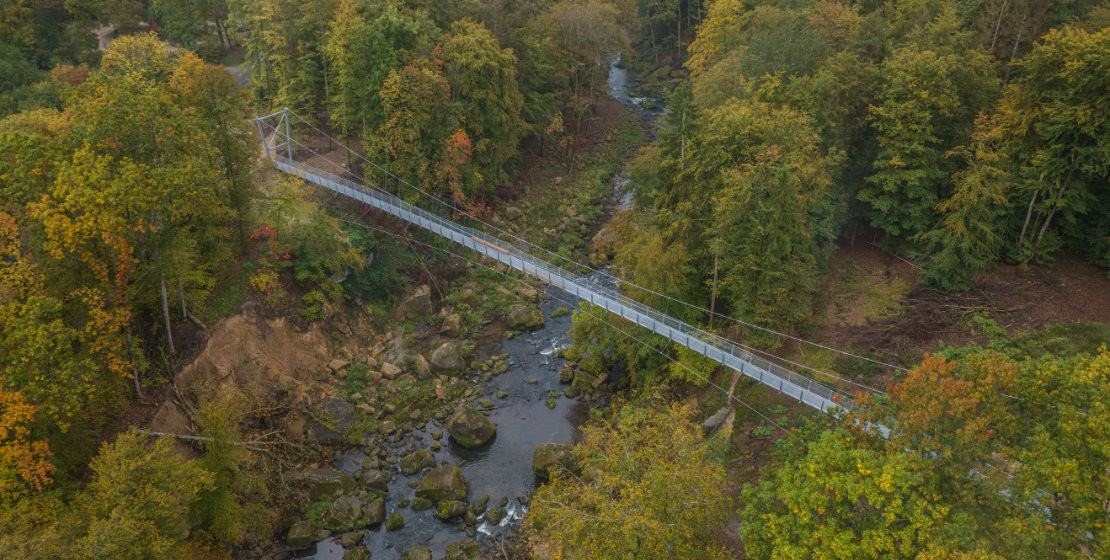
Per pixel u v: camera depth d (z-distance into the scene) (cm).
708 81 4834
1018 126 3894
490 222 5722
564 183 6625
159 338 3391
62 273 2775
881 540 1652
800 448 2409
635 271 3878
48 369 2405
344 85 5094
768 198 3394
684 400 3709
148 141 2911
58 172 2669
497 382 4197
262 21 6006
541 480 3409
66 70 5181
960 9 5053
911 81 3972
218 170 3538
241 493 3111
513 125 5869
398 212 4859
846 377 3497
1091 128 3509
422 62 4956
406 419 3859
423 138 5078
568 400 4031
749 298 3566
